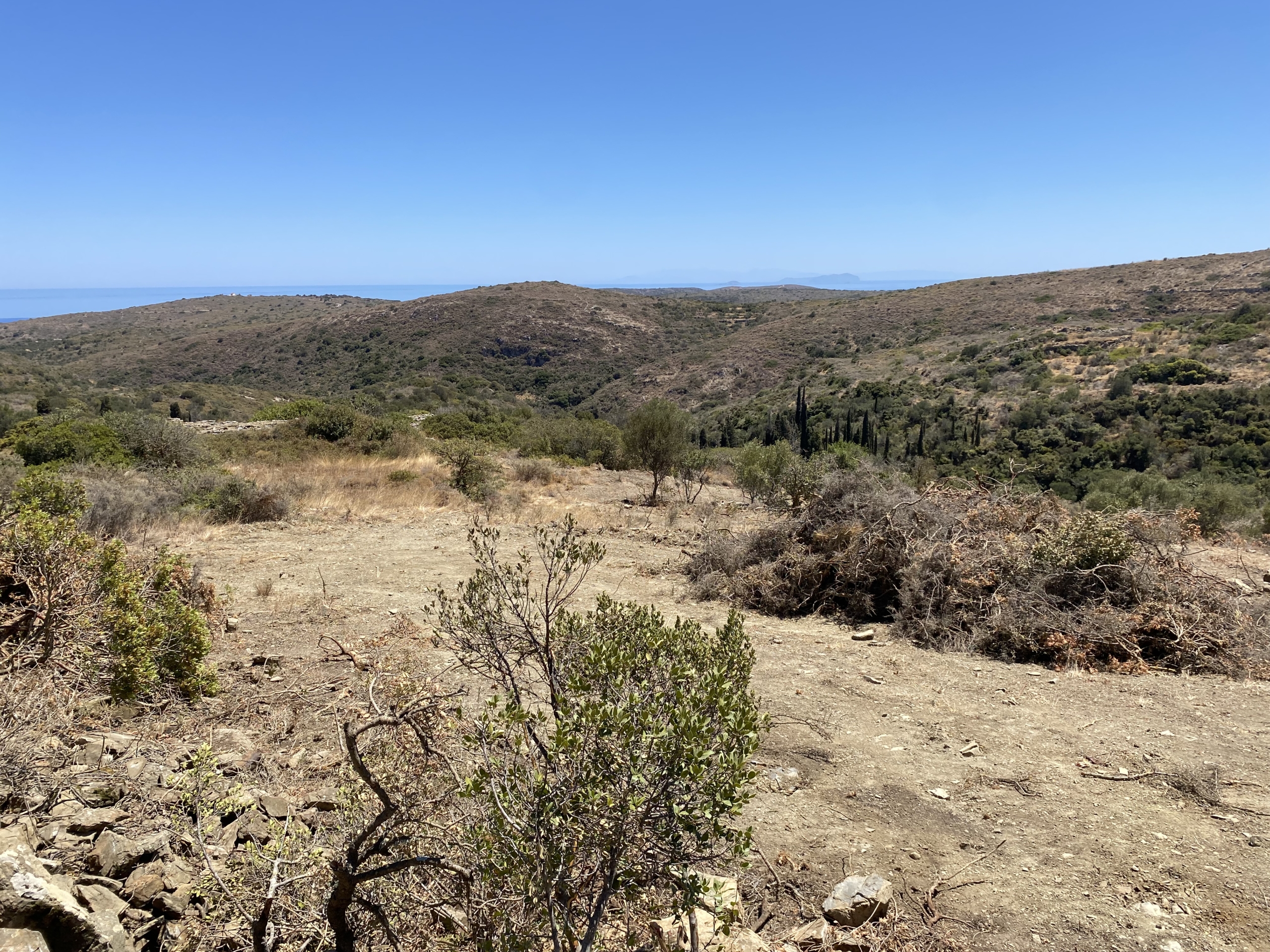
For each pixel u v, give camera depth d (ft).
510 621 13.08
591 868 6.47
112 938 6.56
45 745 9.77
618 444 74.13
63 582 12.98
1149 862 9.62
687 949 7.44
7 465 34.94
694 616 21.88
